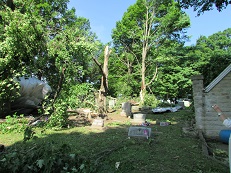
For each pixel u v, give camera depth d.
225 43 44.38
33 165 3.80
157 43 36.81
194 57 30.86
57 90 11.28
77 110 16.47
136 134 8.23
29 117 12.49
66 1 17.98
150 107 23.06
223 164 5.18
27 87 14.49
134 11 36.00
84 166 3.82
